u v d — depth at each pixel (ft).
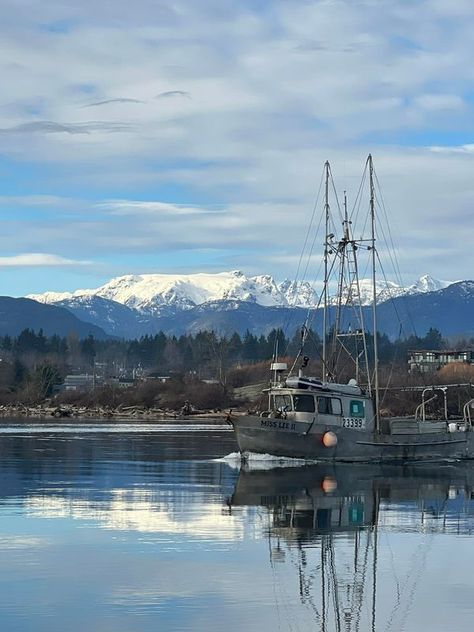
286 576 123.24
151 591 114.52
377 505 193.06
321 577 123.13
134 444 392.06
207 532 153.79
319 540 148.66
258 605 109.70
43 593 112.78
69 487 213.66
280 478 245.24
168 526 158.81
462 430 323.37
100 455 321.52
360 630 101.50
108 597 111.55
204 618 104.17
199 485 222.89
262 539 148.46
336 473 265.34
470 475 266.36
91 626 100.42
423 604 111.24
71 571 123.65
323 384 303.89
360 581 121.49
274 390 306.35
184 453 334.85
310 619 104.83
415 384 608.60
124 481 229.25
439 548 142.92
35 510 174.29
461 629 101.91
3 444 386.32
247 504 189.26
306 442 293.43
